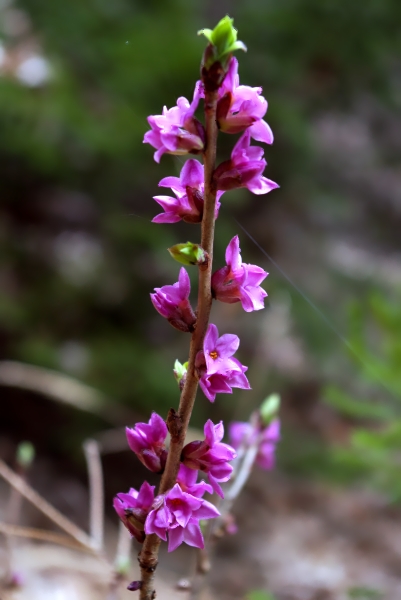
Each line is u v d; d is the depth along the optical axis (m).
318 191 2.16
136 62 1.24
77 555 0.70
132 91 1.25
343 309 1.77
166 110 0.35
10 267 1.34
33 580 0.60
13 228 1.38
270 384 1.58
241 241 1.57
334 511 1.22
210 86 0.35
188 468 0.36
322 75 1.78
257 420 0.47
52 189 1.35
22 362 1.17
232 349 0.35
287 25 1.63
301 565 1.01
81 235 1.41
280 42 1.66
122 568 0.45
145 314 1.42
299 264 1.93
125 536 0.48
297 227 2.02
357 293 1.89
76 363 1.21
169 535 0.35
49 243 1.39
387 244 2.29
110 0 1.33
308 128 1.77
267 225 1.98
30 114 1.18
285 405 1.57
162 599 0.63
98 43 1.25
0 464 0.49
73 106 1.21
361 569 1.01
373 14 1.66
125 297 1.39
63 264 1.37
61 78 1.19
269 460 0.47
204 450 0.36
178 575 0.92
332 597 0.89
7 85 1.14
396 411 0.82
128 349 1.30
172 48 1.25
